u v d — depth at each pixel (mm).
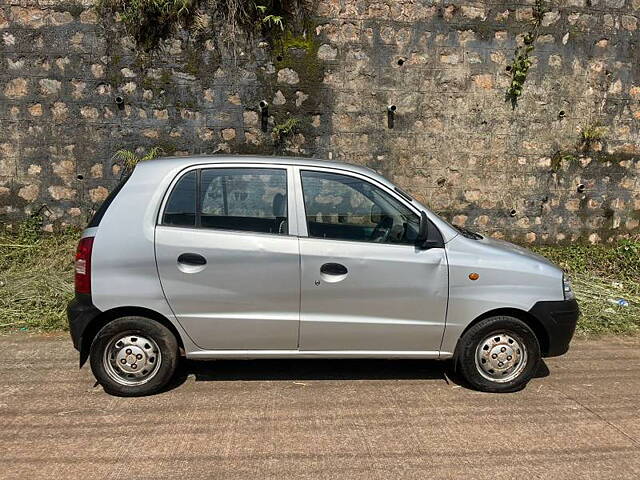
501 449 3371
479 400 4051
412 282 3965
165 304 3867
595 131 7949
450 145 7785
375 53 7473
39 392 4051
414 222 4055
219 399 3986
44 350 4867
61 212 7422
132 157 7340
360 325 3971
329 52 7418
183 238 3857
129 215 3875
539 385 4363
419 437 3494
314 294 3914
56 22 7035
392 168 7746
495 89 7730
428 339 4066
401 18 7441
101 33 7094
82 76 7160
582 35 7738
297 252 3881
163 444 3348
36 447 3293
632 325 5840
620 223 8258
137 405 3865
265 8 7082
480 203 7965
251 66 7340
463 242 4086
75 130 7262
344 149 7641
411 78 7582
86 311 3832
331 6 7320
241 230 3926
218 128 7430
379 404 3953
